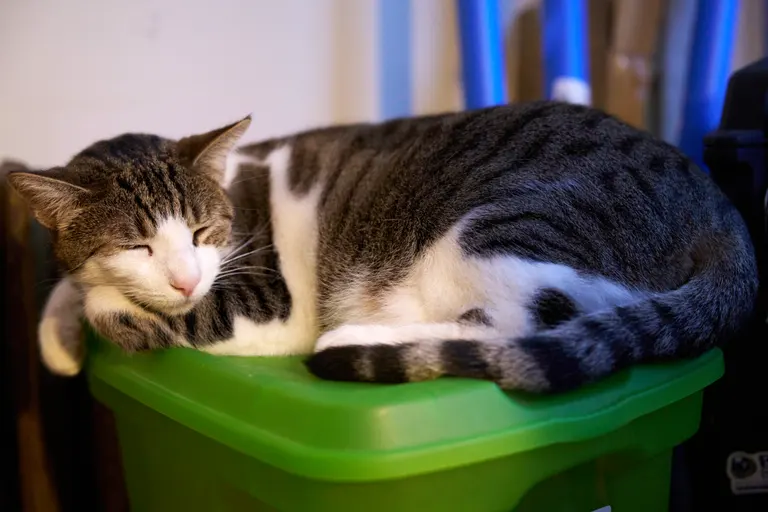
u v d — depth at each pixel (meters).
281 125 1.62
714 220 1.06
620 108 1.65
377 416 0.71
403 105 1.73
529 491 0.87
